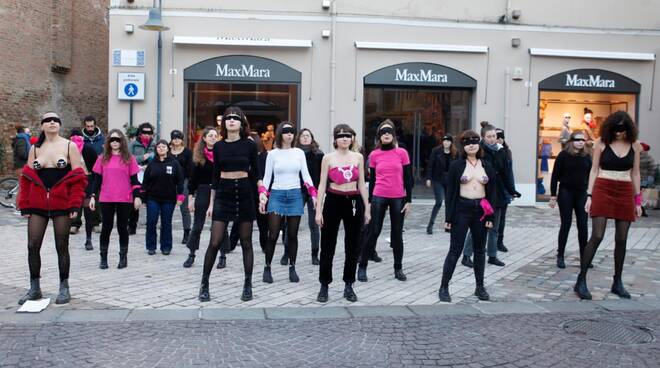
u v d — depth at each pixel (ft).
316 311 22.85
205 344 19.12
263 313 22.50
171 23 53.26
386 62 55.36
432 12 55.77
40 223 23.26
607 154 25.26
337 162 23.88
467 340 19.80
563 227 30.83
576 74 57.62
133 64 52.95
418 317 22.34
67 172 23.58
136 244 35.58
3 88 64.34
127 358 17.81
